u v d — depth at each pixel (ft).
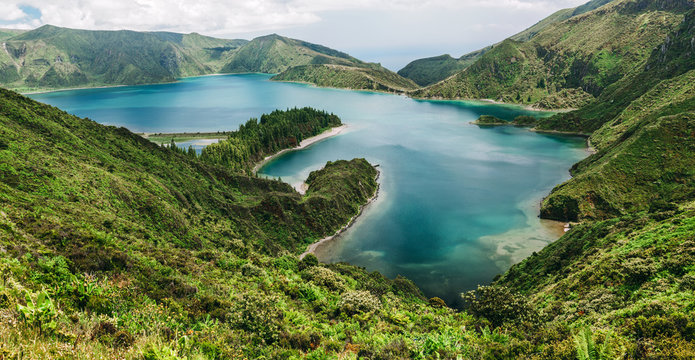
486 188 537.65
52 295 58.29
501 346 75.56
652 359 52.80
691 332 58.34
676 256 135.13
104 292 69.05
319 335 90.12
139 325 55.57
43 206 155.94
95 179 227.40
